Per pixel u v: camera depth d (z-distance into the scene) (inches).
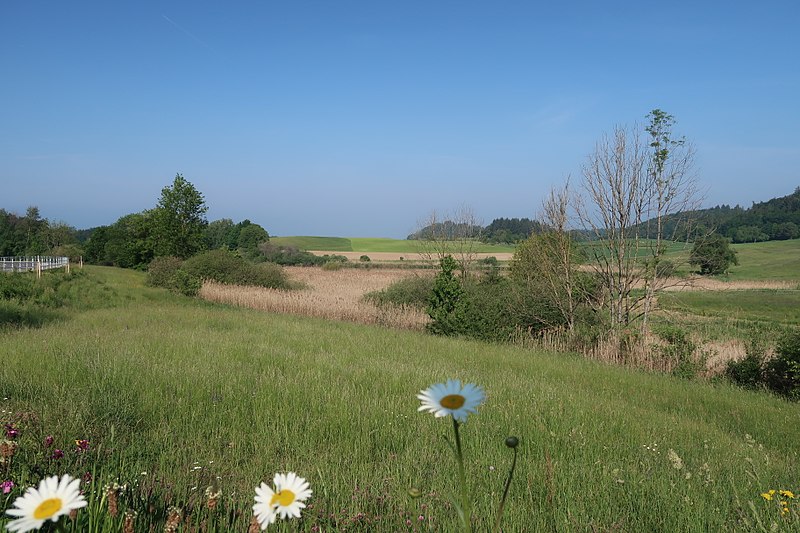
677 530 177.9
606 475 225.9
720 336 953.5
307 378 390.0
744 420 409.1
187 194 2618.1
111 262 3011.8
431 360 548.7
